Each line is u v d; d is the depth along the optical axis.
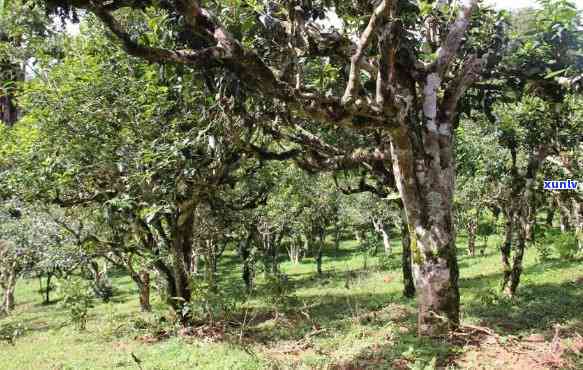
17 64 13.87
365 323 11.43
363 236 37.81
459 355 7.81
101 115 10.93
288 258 38.47
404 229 15.34
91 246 13.89
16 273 24.16
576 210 18.94
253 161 13.61
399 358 7.87
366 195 30.58
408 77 9.02
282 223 25.52
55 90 11.18
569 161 14.60
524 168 16.83
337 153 10.73
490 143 16.33
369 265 28.66
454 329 8.73
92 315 17.75
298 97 6.66
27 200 12.61
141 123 10.81
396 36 7.39
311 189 25.39
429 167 8.92
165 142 10.77
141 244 14.24
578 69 9.95
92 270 22.03
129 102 10.70
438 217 8.85
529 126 12.62
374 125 7.43
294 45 7.67
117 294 25.77
